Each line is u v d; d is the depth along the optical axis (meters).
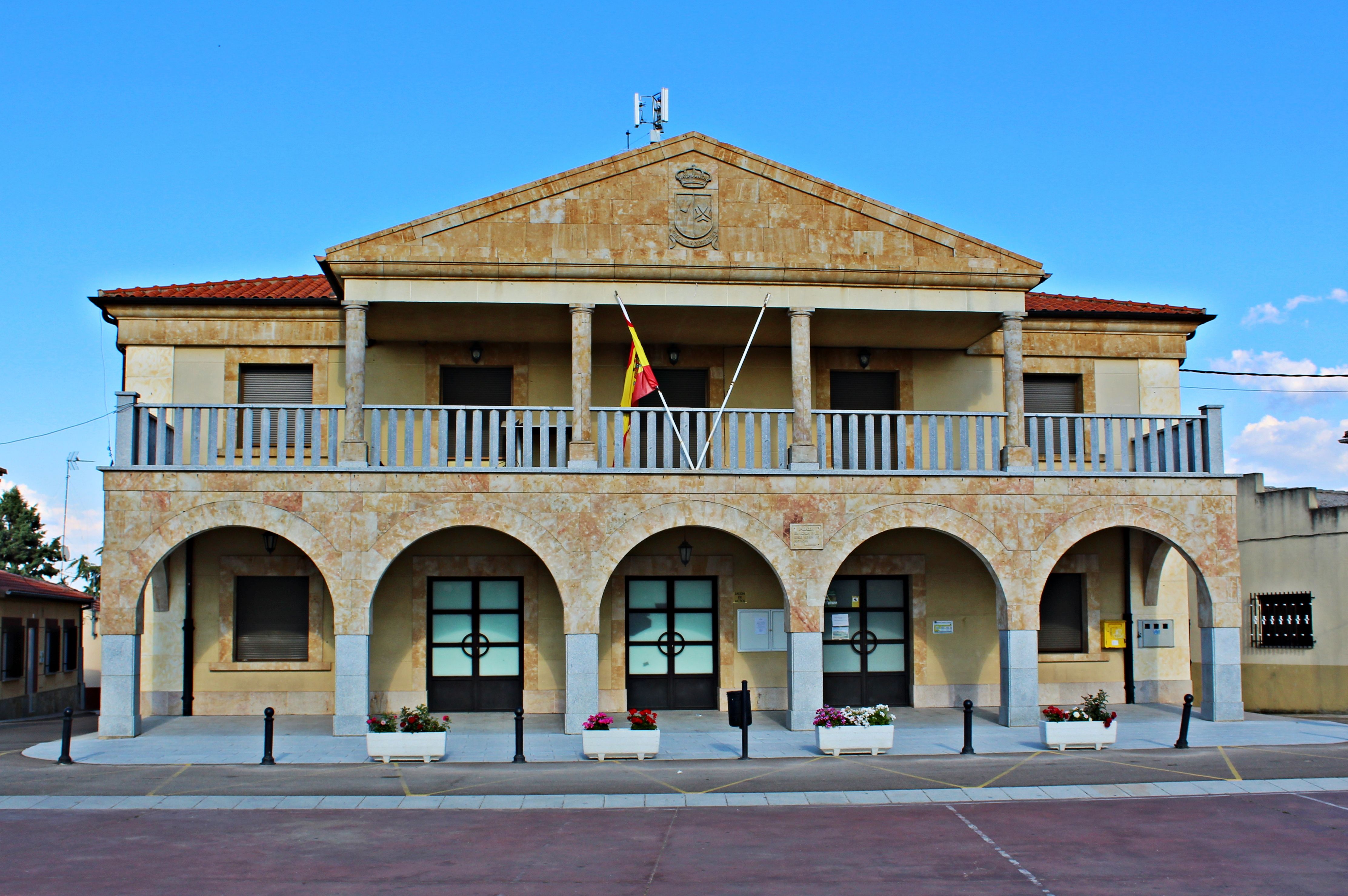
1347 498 25.06
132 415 16.38
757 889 8.54
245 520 16.17
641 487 16.62
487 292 16.81
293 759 14.40
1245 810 11.44
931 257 17.58
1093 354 20.56
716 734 16.45
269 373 19.38
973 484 17.17
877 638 19.73
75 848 9.87
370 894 8.42
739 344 19.78
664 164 17.38
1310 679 22.61
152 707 18.56
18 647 26.91
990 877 8.86
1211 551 17.55
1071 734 15.01
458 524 16.38
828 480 16.92
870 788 12.55
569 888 8.58
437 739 14.23
